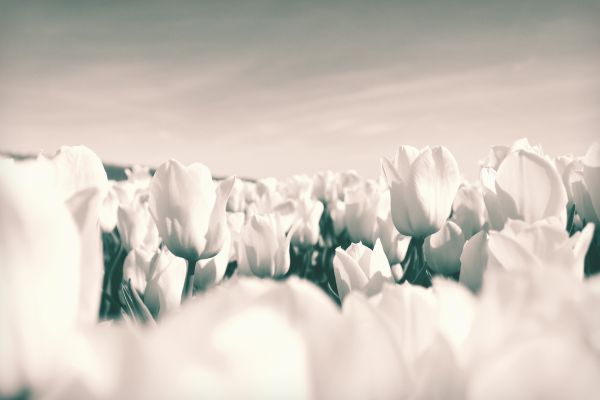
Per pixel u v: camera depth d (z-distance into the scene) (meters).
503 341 0.19
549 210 0.77
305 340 0.15
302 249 1.48
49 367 0.18
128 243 1.21
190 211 0.79
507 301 0.21
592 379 0.15
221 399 0.14
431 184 0.85
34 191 0.19
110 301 0.97
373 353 0.17
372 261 0.63
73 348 0.17
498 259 0.40
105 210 1.55
